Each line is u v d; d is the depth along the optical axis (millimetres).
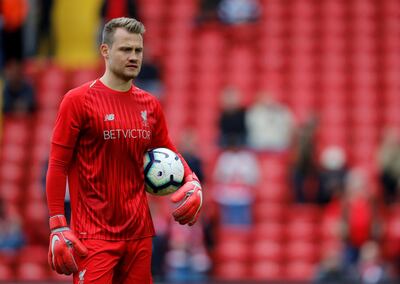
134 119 19797
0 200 49562
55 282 38562
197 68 65250
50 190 19344
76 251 19062
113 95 19766
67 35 63812
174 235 45812
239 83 64312
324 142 60781
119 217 19609
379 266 44844
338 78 64938
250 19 66875
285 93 63812
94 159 19609
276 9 68688
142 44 19672
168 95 63344
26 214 55688
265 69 65312
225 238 52250
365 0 69438
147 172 20078
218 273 51312
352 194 46781
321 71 65312
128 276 19875
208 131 60594
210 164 56219
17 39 59625
